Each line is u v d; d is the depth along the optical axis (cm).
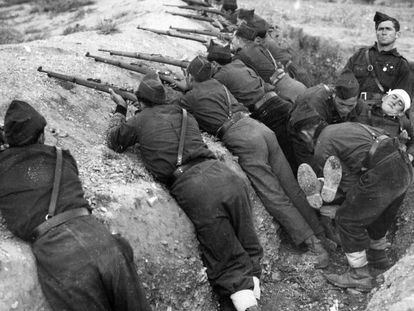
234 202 417
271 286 486
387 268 487
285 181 512
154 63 673
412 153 547
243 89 564
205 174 421
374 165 439
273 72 658
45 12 1302
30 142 354
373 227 472
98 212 388
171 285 397
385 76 581
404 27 1077
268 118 560
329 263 507
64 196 340
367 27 1089
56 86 530
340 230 461
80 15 1184
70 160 365
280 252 517
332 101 500
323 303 465
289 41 1007
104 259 318
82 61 611
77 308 311
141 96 453
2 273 314
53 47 641
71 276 312
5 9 1376
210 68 526
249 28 668
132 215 401
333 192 460
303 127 484
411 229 523
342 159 458
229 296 412
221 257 414
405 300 377
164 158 431
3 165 346
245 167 507
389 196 438
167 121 442
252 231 430
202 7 950
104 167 439
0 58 564
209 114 516
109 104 546
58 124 477
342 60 958
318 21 1134
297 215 502
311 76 923
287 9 1235
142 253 388
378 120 537
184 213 428
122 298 322
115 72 605
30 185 338
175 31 811
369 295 463
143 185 432
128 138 451
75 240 322
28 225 330
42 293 318
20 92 495
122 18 1017
